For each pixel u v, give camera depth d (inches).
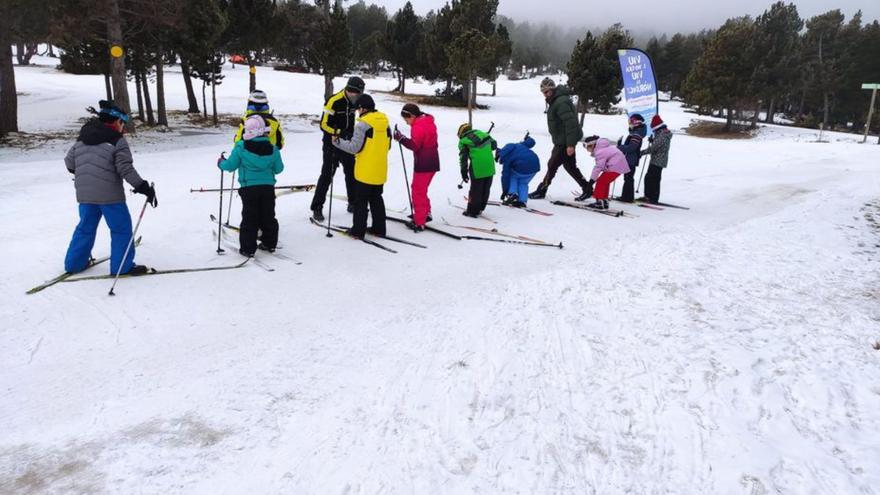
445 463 101.0
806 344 137.6
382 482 96.3
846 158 659.4
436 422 113.5
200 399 122.4
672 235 270.5
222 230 249.9
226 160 209.6
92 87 1157.7
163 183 372.8
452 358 140.9
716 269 207.9
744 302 170.6
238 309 169.9
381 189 246.5
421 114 256.2
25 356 138.3
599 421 112.1
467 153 285.4
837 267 217.6
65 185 361.1
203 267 203.5
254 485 96.0
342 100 253.6
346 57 1000.2
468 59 884.0
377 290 189.8
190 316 163.8
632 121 356.2
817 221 306.5
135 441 107.8
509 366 135.7
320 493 93.9
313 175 420.2
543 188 358.6
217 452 105.0
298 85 1393.9
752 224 300.5
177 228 252.4
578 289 187.8
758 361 128.7
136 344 146.3
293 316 167.0
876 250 249.9
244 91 1230.9
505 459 101.4
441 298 183.6
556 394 122.8
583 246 250.4
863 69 1674.5
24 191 337.1
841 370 124.0
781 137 1129.4
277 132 227.1
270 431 111.4
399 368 136.3
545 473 97.3
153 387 126.9
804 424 105.3
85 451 104.7
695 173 527.5
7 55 588.1
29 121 719.1
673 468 96.4
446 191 370.3
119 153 177.5
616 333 151.3
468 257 229.0
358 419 115.1
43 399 121.1
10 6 545.0
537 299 180.2
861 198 380.2
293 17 1834.4
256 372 134.3
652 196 359.3
